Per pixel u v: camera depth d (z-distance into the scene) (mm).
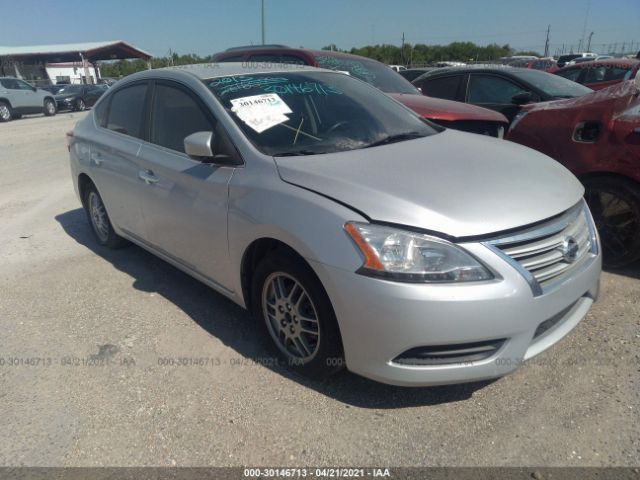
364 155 2943
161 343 3264
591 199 3977
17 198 6945
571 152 4039
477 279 2266
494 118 5641
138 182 3793
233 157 3006
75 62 42062
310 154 2959
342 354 2568
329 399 2699
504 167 2881
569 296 2518
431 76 7883
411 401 2670
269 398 2723
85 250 4918
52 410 2697
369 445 2398
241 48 7840
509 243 2346
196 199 3199
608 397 2629
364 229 2342
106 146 4215
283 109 3281
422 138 3387
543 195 2607
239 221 2869
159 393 2791
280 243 2756
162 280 4188
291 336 2850
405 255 2266
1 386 2900
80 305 3805
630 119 3723
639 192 3717
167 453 2393
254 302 2998
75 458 2387
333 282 2385
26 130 15938
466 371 2340
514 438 2402
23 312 3727
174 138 3514
